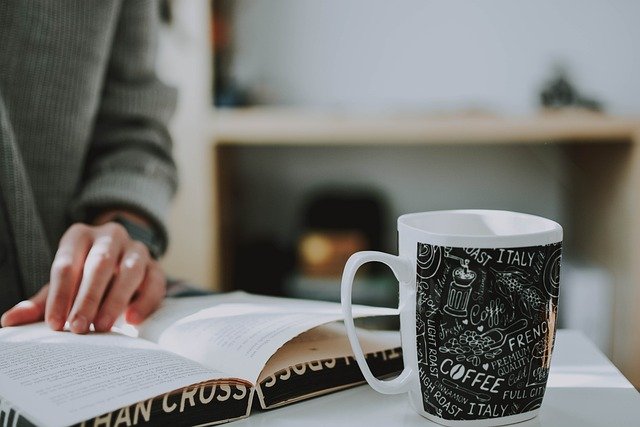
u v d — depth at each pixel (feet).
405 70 5.96
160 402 1.28
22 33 2.54
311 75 6.02
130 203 2.57
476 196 6.22
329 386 1.51
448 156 6.19
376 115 5.50
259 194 6.40
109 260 1.87
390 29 5.94
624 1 5.62
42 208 2.64
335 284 5.82
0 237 2.32
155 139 2.96
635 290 4.93
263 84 6.05
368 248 5.98
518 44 5.81
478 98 5.90
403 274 1.38
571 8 5.71
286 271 6.10
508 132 4.97
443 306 1.32
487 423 1.34
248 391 1.37
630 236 4.94
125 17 2.95
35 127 2.60
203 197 5.18
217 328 1.63
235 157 6.35
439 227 1.53
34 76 2.57
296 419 1.38
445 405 1.34
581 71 5.75
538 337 1.32
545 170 6.08
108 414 1.22
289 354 1.51
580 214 5.93
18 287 2.35
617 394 1.49
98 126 2.95
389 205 6.30
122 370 1.40
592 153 5.66
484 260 1.29
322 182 6.35
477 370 1.32
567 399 1.47
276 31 5.99
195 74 5.09
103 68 2.79
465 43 5.87
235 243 6.38
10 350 1.56
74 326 1.70
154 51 3.10
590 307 5.32
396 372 1.64
